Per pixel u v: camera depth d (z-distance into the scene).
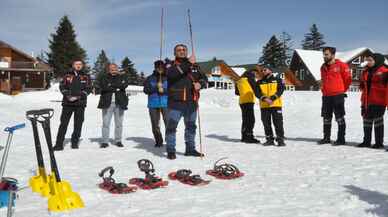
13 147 9.05
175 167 6.65
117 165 6.91
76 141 8.98
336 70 8.63
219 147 8.91
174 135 7.46
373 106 8.12
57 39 69.00
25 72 52.00
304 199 4.53
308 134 11.38
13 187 4.80
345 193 4.71
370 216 3.84
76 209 4.46
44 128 4.84
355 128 12.37
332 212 4.02
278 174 5.92
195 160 7.29
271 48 98.50
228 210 4.21
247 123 9.72
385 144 8.80
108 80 9.19
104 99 9.13
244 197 4.72
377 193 4.67
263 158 7.32
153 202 4.65
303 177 5.66
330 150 7.97
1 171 4.68
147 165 5.59
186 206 4.43
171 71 7.41
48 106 23.12
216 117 18.92
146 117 18.39
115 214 4.25
